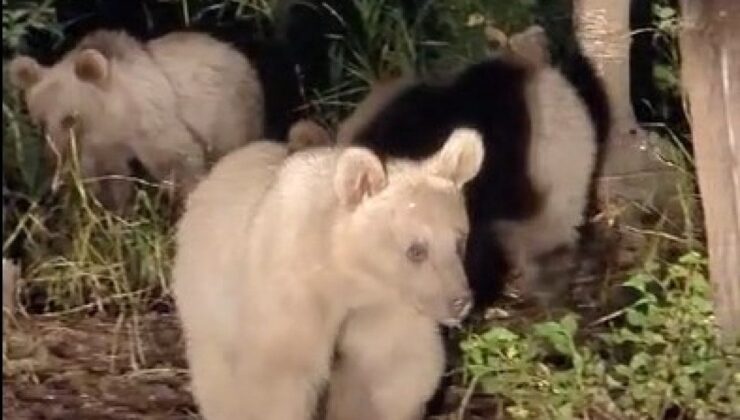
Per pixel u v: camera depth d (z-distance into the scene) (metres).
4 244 8.10
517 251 7.93
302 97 9.37
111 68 8.95
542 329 6.69
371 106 7.87
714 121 6.74
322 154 6.11
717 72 6.71
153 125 8.98
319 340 5.93
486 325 7.60
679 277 7.18
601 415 6.49
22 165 8.62
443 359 6.23
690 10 6.72
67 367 7.38
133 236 8.24
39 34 9.65
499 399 6.70
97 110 8.90
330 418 6.32
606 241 8.33
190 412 6.94
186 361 7.27
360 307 5.97
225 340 6.14
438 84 7.94
